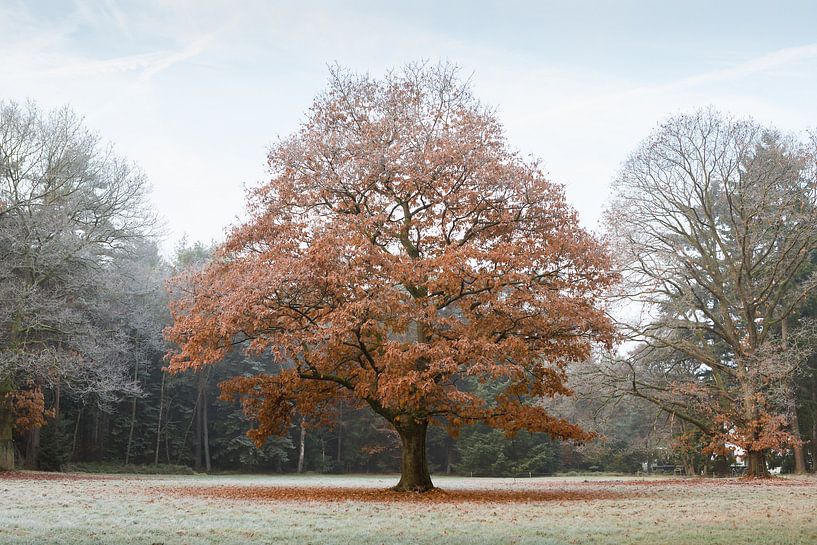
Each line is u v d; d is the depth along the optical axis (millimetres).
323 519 13383
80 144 34438
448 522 13023
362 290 18562
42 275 33031
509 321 20922
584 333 21906
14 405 34625
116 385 34406
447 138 22016
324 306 19578
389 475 56188
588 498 19719
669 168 34094
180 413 57844
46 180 33500
